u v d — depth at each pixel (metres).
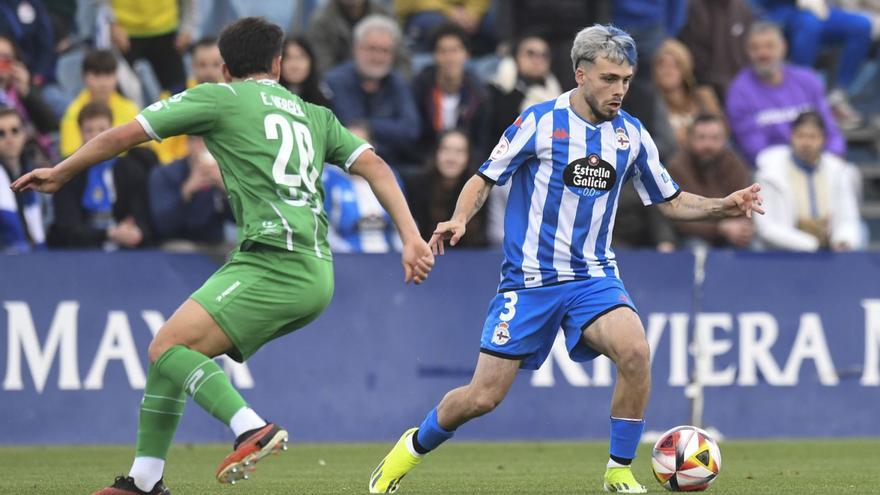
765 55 42.06
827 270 33.59
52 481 23.48
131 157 34.75
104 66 36.78
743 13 46.00
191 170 34.06
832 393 33.53
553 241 20.19
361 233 34.62
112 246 34.34
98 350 31.08
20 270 30.81
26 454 29.20
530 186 20.38
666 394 32.88
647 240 36.22
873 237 46.00
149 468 17.61
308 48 36.44
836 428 33.56
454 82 38.88
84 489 21.86
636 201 36.09
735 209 20.47
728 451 30.44
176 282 31.38
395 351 32.03
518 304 20.22
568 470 26.00
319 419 31.75
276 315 17.47
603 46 19.84
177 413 17.67
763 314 33.31
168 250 31.44
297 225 17.59
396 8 45.00
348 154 18.50
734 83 42.75
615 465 20.38
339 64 41.31
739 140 42.47
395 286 32.03
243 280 17.42
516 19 41.84
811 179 36.88
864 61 51.28
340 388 31.81
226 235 37.34
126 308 31.19
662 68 41.28
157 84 41.53
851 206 37.44
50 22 40.84
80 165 17.16
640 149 20.59
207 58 36.12
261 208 17.59
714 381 33.09
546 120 20.25
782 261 33.44
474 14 45.34
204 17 44.66
